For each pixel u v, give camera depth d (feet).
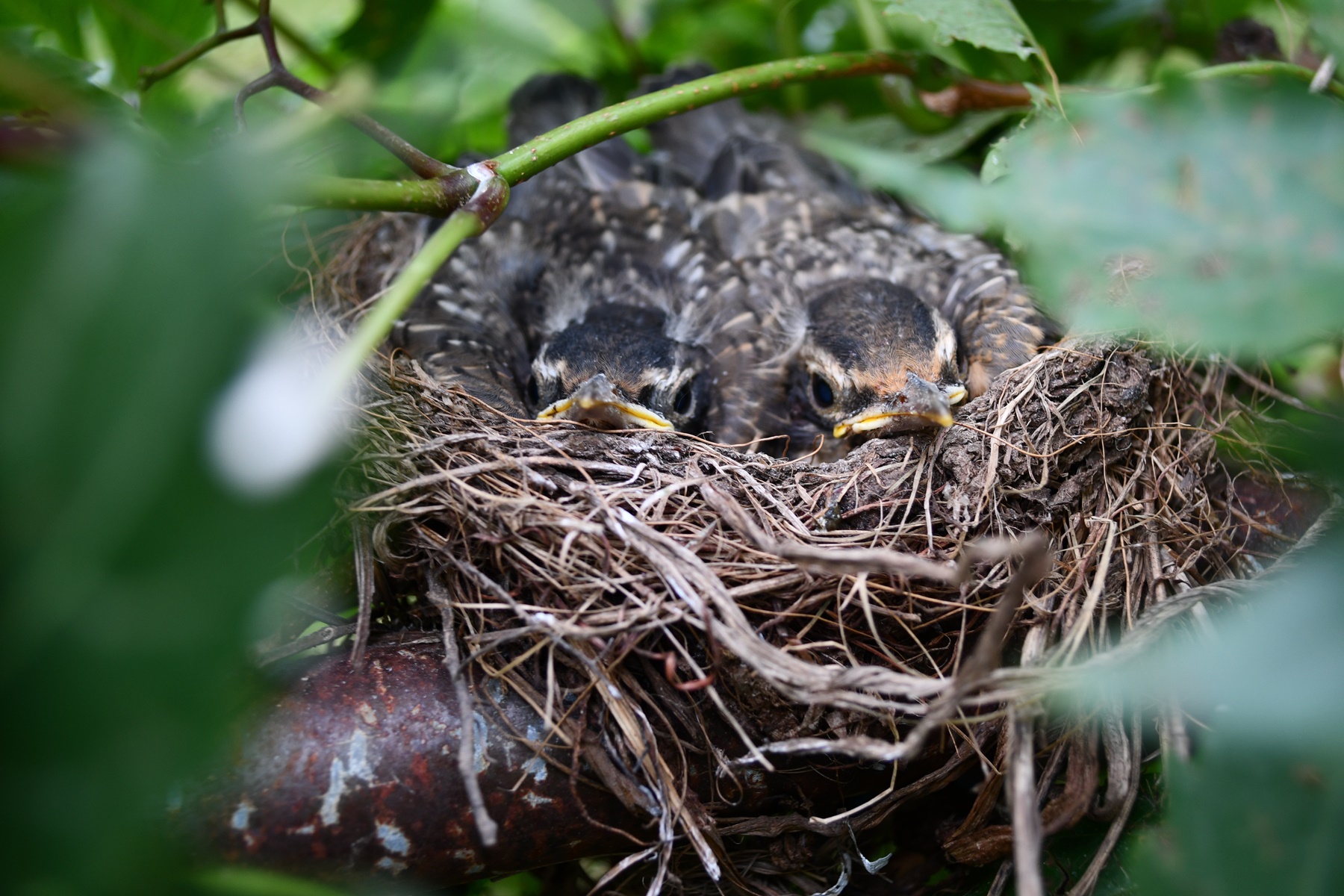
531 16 1.32
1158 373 1.10
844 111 1.30
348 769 0.97
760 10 1.31
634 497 1.05
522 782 0.99
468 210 0.99
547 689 1.00
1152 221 0.86
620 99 1.34
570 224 1.27
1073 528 1.07
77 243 0.65
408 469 1.05
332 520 1.03
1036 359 1.11
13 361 0.64
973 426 1.09
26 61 0.83
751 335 1.22
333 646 1.04
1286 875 0.80
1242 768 0.83
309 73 1.25
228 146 0.73
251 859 0.95
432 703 0.99
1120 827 1.01
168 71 1.09
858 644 1.04
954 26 1.09
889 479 1.09
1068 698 0.77
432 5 1.23
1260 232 0.84
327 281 1.21
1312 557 0.77
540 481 1.05
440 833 0.98
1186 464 1.10
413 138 1.21
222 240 0.66
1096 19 1.22
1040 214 0.88
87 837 0.65
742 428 1.19
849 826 1.03
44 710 0.64
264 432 0.66
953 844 1.04
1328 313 0.81
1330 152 0.85
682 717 1.01
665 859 0.99
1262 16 1.20
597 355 1.16
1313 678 0.72
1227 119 0.87
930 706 0.96
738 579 1.03
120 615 0.65
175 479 0.64
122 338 0.64
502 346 1.21
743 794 1.02
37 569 0.64
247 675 0.96
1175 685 0.74
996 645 0.94
